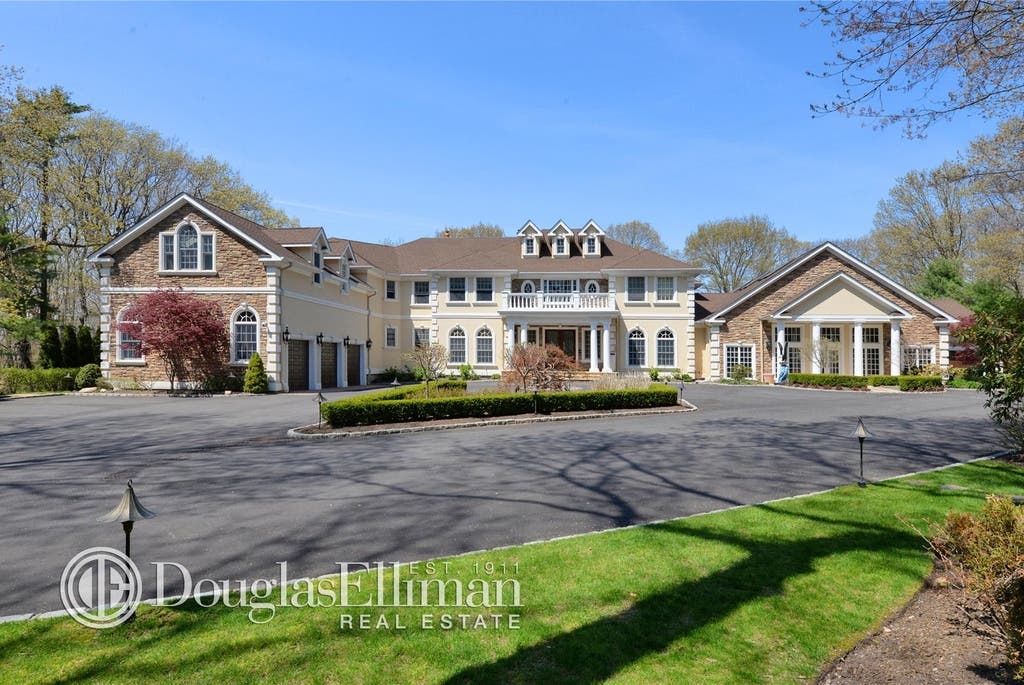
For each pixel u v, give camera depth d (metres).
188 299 23.64
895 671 3.64
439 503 7.44
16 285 29.33
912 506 6.95
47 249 31.73
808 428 14.06
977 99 7.89
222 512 7.05
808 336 33.09
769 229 55.84
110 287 24.91
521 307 34.03
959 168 13.58
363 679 3.44
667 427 14.41
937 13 7.04
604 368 33.06
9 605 4.51
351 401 14.41
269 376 24.08
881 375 29.67
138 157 38.91
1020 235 34.09
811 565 5.15
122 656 3.66
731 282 56.31
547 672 3.52
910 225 46.69
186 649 3.75
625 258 35.47
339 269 30.23
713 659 3.70
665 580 4.82
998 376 9.39
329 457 10.58
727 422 15.29
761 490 8.10
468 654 3.71
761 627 4.11
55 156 33.66
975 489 7.76
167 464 9.98
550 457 10.51
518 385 18.94
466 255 37.12
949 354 34.22
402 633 3.97
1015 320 9.31
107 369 24.64
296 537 6.13
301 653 3.71
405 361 35.97
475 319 35.00
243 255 24.41
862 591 4.68
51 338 27.72
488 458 10.44
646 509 7.18
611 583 4.77
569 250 36.16
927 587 4.78
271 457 10.59
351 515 6.91
